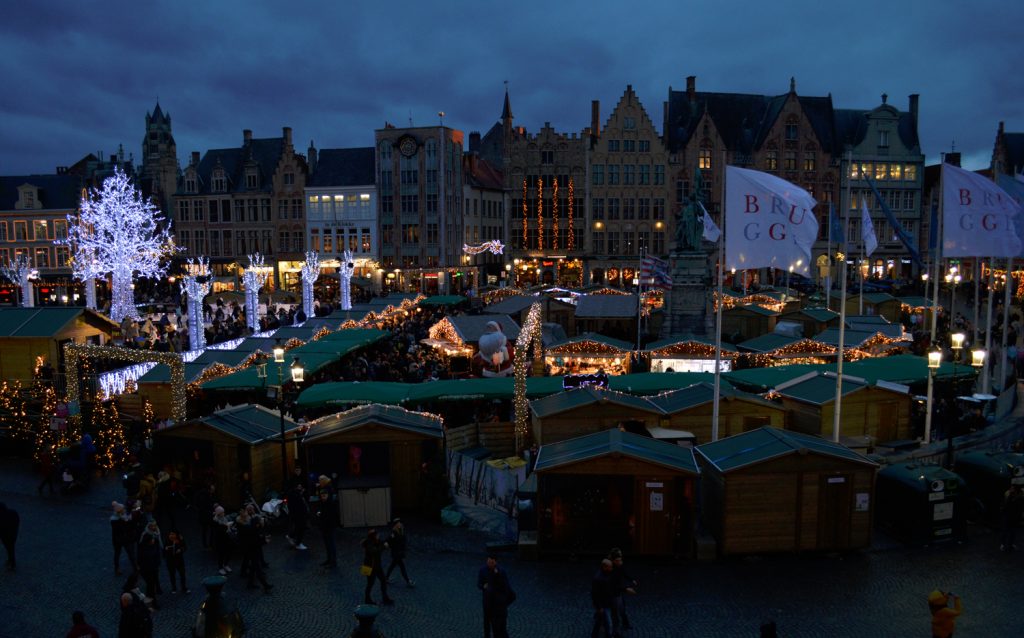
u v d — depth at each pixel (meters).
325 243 87.81
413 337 45.69
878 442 24.88
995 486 19.27
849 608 14.98
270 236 89.12
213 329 45.44
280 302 66.06
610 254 90.50
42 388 28.06
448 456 23.59
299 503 18.34
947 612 12.20
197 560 17.77
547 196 94.44
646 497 17.41
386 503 20.28
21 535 19.23
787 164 89.56
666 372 30.03
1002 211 25.16
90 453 23.61
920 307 49.25
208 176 91.06
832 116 91.38
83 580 16.62
